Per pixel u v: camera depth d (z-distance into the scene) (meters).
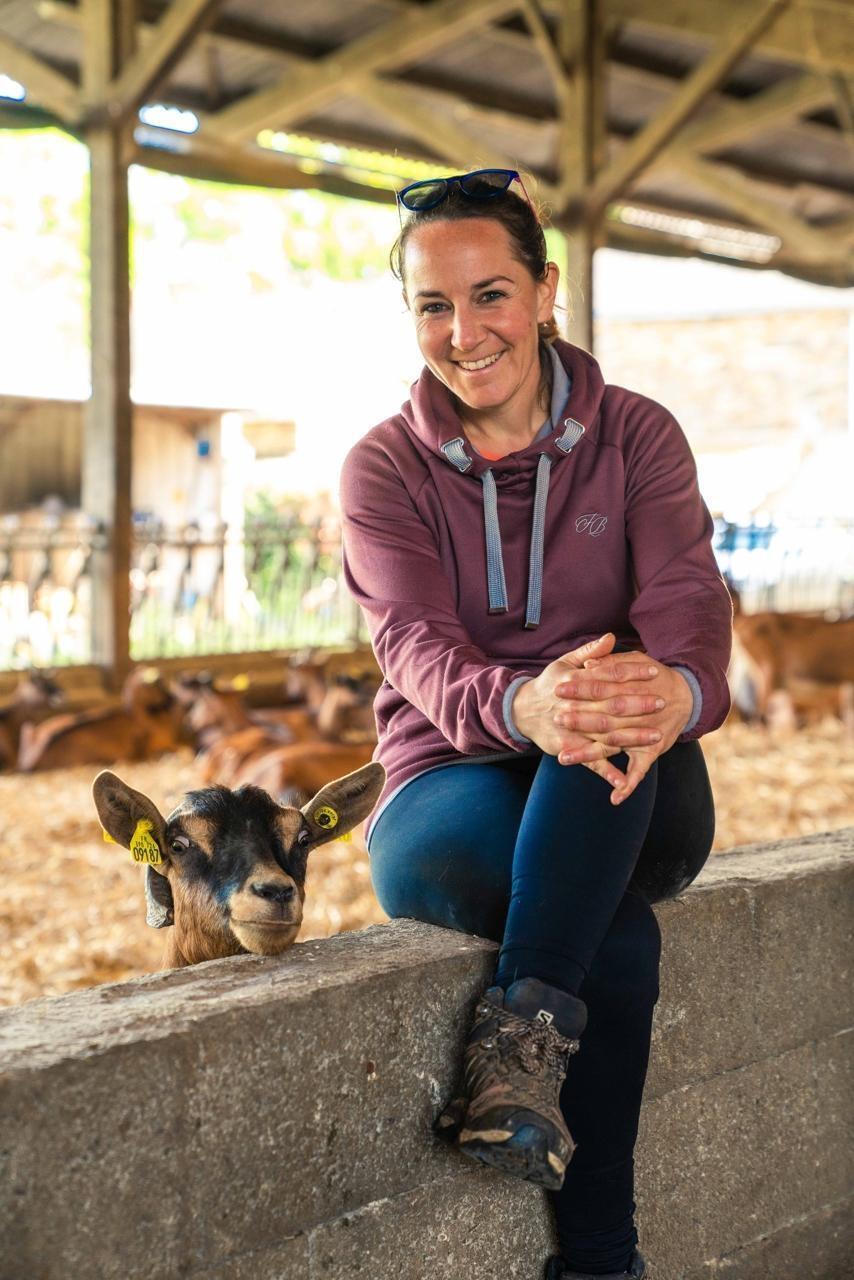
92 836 6.39
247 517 19.16
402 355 22.52
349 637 12.43
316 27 10.88
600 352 24.52
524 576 2.15
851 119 12.17
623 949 1.87
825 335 24.02
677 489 2.16
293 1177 1.77
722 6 10.79
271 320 22.48
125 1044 1.60
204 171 10.11
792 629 9.79
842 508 23.91
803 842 2.80
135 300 21.77
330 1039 1.79
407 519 2.13
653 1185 2.27
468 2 10.11
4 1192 1.50
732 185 14.02
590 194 11.23
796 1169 2.52
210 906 2.03
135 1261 1.61
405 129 12.57
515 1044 1.73
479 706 1.88
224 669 10.84
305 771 6.30
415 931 2.05
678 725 1.89
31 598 10.45
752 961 2.40
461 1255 1.95
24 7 9.70
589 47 11.18
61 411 17.34
